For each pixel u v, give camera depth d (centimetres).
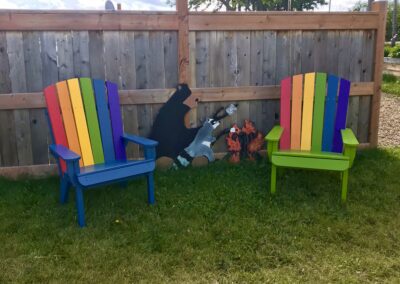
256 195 329
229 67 396
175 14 373
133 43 373
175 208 308
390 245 256
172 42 380
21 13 346
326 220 287
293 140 373
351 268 231
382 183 350
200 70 391
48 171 378
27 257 241
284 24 394
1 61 354
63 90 321
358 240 261
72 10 355
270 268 234
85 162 330
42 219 290
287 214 296
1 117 364
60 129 318
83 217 281
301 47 405
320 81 368
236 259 242
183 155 400
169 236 265
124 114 384
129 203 316
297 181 355
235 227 276
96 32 364
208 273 228
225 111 403
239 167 394
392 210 303
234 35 391
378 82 425
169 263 237
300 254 246
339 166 313
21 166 374
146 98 384
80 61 366
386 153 424
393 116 649
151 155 311
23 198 326
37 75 362
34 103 364
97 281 219
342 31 409
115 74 375
